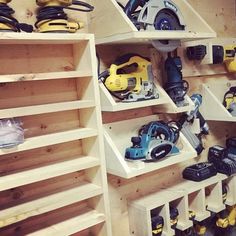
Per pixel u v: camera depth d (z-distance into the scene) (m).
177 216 1.76
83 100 1.39
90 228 1.51
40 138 1.24
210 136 2.13
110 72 1.44
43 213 1.33
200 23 1.68
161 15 1.48
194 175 1.88
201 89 2.03
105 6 1.42
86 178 1.49
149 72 1.57
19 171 1.28
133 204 1.66
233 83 2.13
